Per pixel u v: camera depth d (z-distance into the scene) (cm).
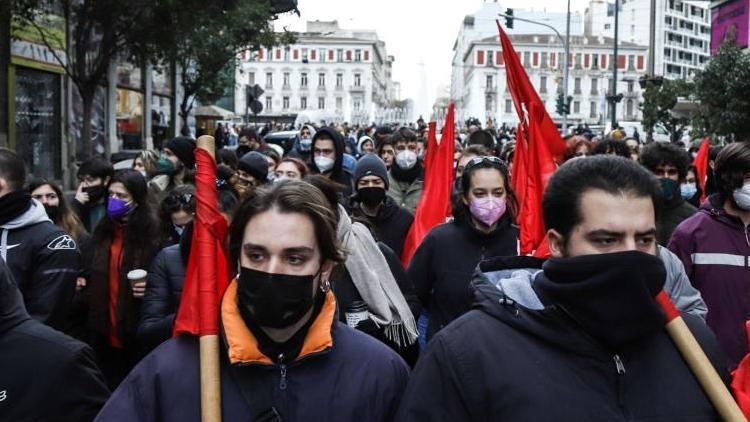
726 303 440
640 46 11962
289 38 3014
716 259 443
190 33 2106
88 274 513
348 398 229
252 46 3020
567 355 214
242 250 231
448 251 466
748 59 2056
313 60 13000
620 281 206
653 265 207
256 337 230
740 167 428
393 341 418
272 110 12950
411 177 836
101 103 2664
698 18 14138
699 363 217
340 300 409
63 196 536
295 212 228
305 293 224
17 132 2091
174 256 437
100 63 1994
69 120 2375
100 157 645
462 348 221
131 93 3038
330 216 234
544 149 462
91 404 275
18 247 416
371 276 411
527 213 457
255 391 224
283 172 551
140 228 507
